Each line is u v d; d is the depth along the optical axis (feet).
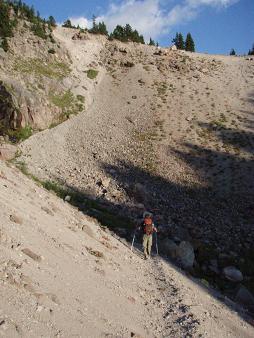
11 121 148.46
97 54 274.98
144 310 33.55
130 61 270.46
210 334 32.60
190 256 71.36
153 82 237.86
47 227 39.52
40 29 245.86
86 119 183.73
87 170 132.26
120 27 312.50
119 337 23.09
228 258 82.94
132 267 48.98
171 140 170.19
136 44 306.76
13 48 214.69
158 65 265.54
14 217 33.83
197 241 88.79
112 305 29.19
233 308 50.31
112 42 298.35
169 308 37.17
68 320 21.22
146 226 60.44
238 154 160.15
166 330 30.58
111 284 34.63
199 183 137.28
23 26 244.42
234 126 187.42
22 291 20.93
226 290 64.08
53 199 60.75
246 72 268.21
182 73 257.55
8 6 257.34
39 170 117.29
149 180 133.39
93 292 29.19
